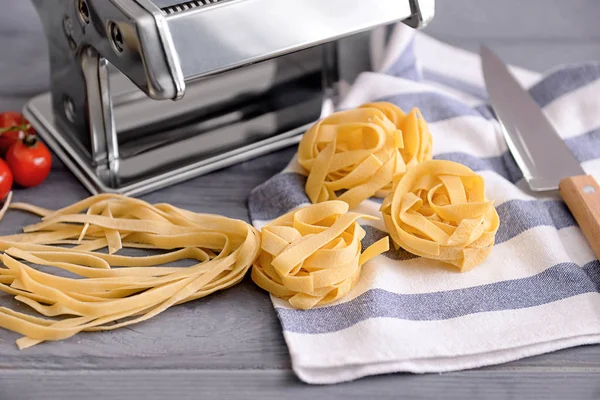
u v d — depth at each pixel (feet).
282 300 3.92
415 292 3.99
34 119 5.06
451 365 3.66
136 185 4.55
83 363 3.67
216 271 3.92
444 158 4.75
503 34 6.07
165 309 3.88
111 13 3.86
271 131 4.95
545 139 4.86
